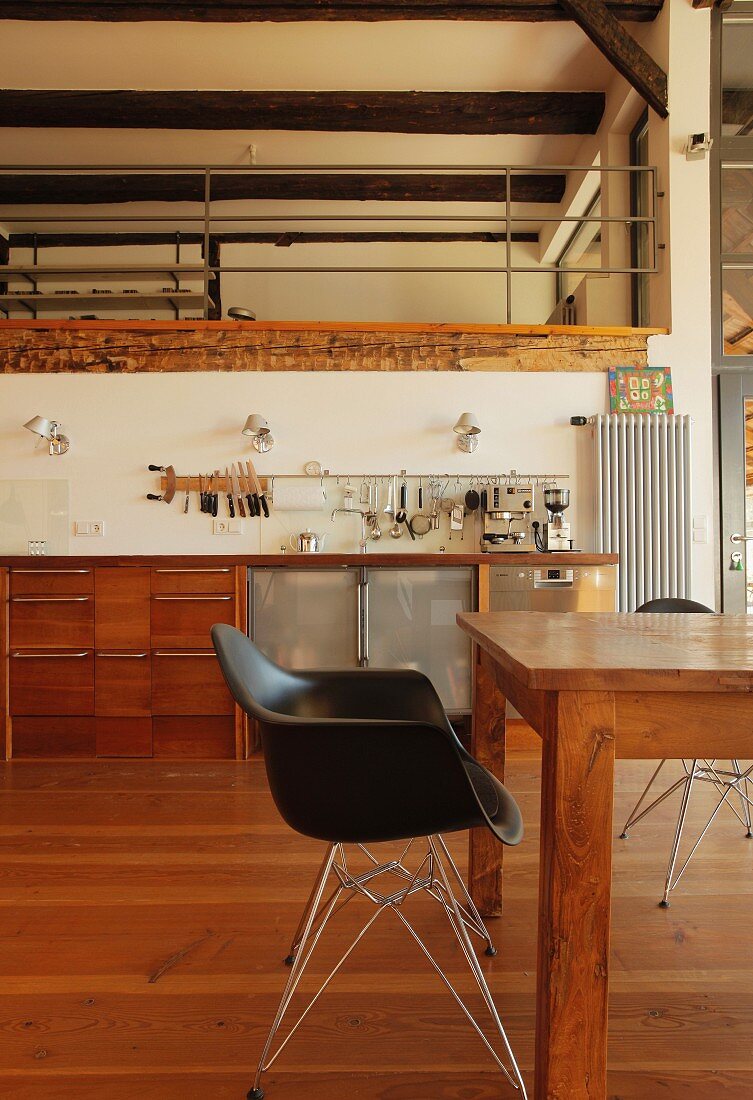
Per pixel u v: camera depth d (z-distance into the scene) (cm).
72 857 229
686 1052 134
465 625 177
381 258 746
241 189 631
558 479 434
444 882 136
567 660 108
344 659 361
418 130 550
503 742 182
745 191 456
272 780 120
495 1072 129
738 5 453
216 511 426
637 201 521
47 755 353
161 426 426
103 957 168
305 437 429
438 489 433
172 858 228
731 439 446
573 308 562
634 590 427
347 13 455
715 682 98
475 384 433
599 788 100
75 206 679
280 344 430
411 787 113
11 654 353
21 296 554
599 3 442
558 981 100
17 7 448
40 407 425
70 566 351
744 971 162
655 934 178
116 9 450
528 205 673
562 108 541
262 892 203
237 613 352
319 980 158
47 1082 127
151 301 702
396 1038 138
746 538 444
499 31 480
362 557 357
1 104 532
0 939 177
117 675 352
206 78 524
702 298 439
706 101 444
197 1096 123
